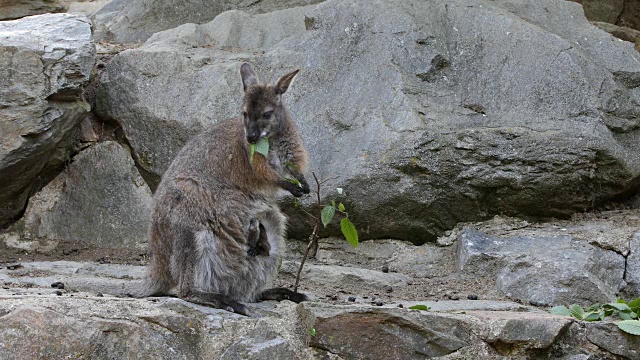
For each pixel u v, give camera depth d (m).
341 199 11.94
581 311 9.70
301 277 11.38
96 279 10.37
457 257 11.96
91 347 8.17
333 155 12.25
